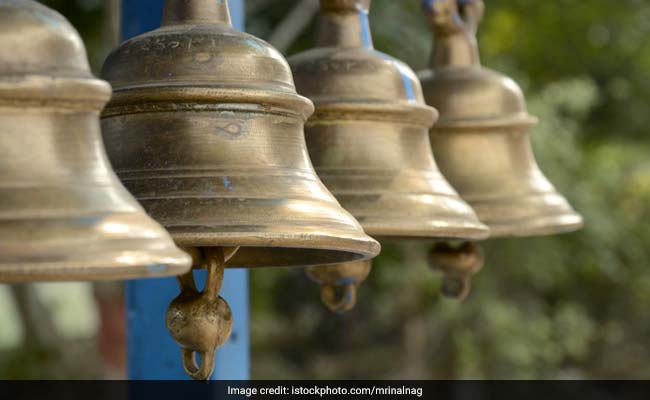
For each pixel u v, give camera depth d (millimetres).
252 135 5324
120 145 5379
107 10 19594
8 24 4328
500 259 23078
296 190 5215
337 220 5156
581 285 26172
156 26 8109
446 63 7953
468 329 23750
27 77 4305
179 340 5137
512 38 23141
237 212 5043
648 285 25484
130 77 5398
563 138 22469
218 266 5160
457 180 7754
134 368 8148
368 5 6867
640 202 25156
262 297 23875
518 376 24016
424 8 7910
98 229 4195
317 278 6898
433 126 7773
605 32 25156
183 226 4984
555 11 23672
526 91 21984
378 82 6555
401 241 7191
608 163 24609
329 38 6734
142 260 4160
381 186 6398
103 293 23484
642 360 26984
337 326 26172
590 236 23453
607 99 26562
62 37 4410
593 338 25656
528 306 25062
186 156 5266
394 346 26094
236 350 8055
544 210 7719
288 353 26312
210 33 5418
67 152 4402
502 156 7824
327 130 6500
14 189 4254
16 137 4336
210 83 5301
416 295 23844
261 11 18969
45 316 26766
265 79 5383
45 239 4113
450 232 6348
